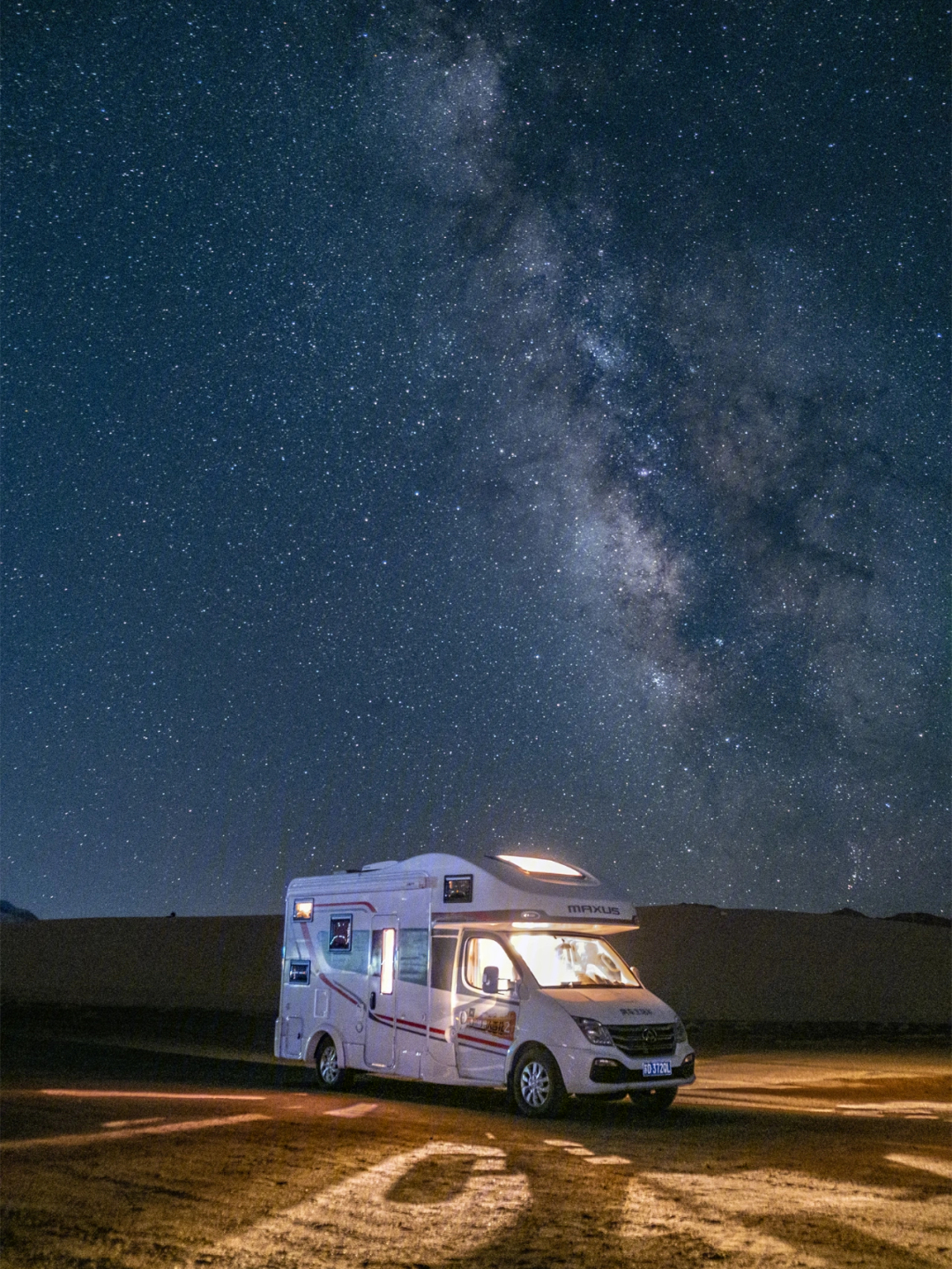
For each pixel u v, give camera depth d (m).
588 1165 8.33
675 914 55.41
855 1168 8.48
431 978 12.82
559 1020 11.34
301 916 15.23
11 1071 16.27
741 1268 5.52
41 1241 5.82
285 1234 6.09
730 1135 10.29
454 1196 7.12
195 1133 9.48
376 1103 12.38
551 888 12.54
